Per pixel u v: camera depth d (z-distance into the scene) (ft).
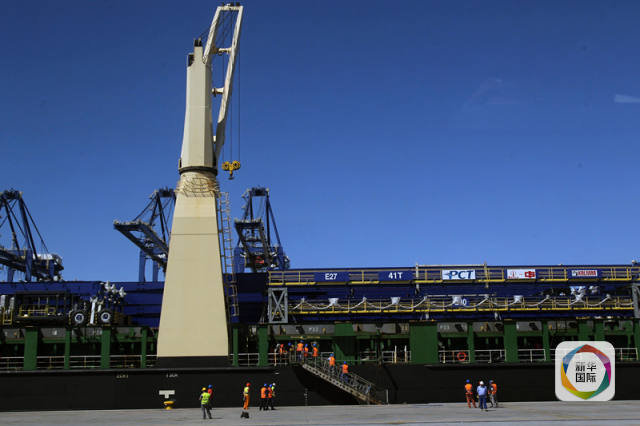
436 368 167.84
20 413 152.76
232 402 162.71
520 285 223.51
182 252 175.42
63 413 150.51
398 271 222.07
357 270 221.66
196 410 154.30
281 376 164.55
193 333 169.27
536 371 169.07
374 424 107.04
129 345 187.21
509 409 136.36
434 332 173.27
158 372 164.14
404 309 208.44
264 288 217.36
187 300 171.63
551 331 184.14
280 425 109.09
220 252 176.86
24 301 215.31
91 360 181.68
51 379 162.91
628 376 170.09
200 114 186.29
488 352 186.80
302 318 212.23
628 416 116.16
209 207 179.73
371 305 209.46
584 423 104.47
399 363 169.99
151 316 245.86
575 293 220.23
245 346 180.34
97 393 162.40
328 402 163.32
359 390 161.27
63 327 178.70
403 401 165.89
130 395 162.61
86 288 225.76
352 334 179.63
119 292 235.40
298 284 216.33
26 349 171.94
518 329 180.55
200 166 182.70
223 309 171.53
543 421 107.86
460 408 142.00
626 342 189.26
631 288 223.30
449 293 221.46
